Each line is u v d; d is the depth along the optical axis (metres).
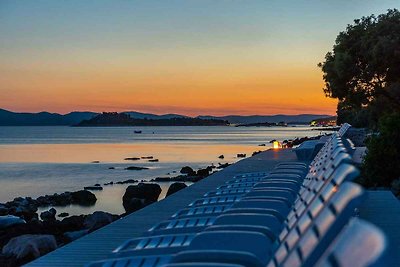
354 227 1.07
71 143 116.19
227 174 14.86
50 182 40.19
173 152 74.44
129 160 60.41
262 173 9.79
